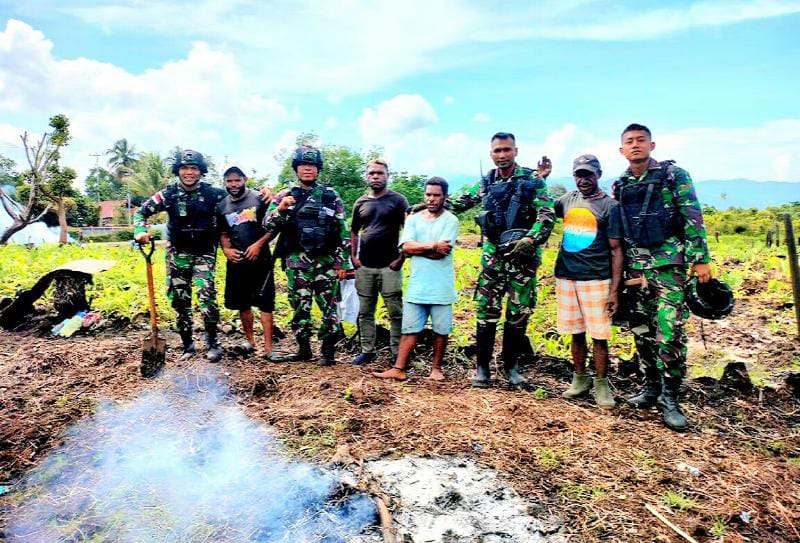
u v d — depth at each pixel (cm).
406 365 538
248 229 569
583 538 302
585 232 467
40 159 2583
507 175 499
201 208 553
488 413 449
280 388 499
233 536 297
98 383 517
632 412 464
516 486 347
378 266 569
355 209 585
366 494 331
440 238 524
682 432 427
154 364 532
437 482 348
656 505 329
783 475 364
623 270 463
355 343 654
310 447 387
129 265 1118
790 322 776
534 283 506
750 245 1877
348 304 622
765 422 452
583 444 400
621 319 476
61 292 721
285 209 535
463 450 388
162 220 3562
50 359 589
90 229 4906
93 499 329
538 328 726
